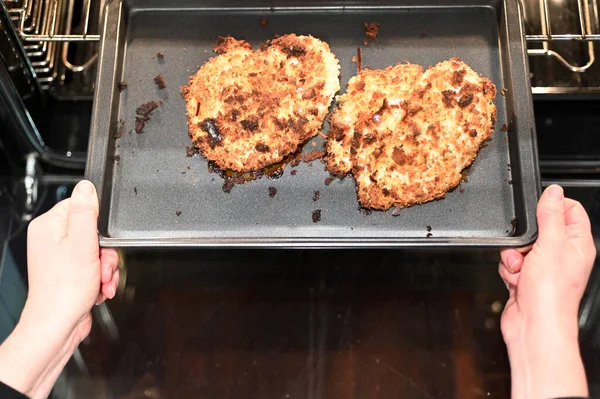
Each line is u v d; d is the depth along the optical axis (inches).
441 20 26.5
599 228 28.1
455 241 23.5
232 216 24.6
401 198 24.5
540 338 22.7
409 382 27.0
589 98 27.7
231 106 25.5
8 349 22.3
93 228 23.2
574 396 21.2
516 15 25.7
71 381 27.0
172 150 25.3
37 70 27.6
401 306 28.0
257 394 27.0
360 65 26.1
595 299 27.4
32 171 29.5
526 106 24.7
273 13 26.7
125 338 27.6
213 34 26.5
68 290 22.9
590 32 28.0
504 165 24.8
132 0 26.4
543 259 22.9
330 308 28.0
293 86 25.6
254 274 28.5
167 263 28.6
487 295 28.0
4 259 28.4
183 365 27.3
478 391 26.8
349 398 26.9
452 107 25.2
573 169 28.5
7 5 25.8
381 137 25.0
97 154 24.5
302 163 25.2
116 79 25.6
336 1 26.5
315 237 23.9
